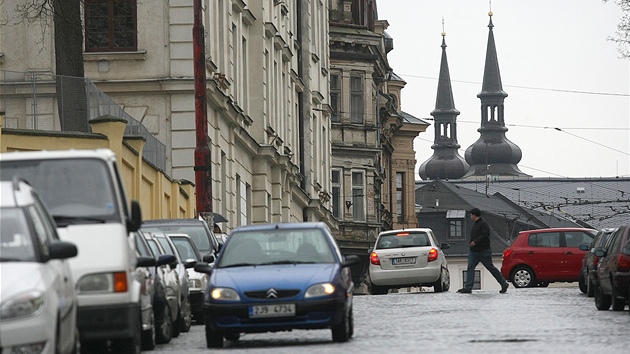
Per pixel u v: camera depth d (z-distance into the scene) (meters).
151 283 41.19
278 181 120.88
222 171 100.19
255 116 114.06
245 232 43.50
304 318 40.28
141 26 90.94
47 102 79.75
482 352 35.38
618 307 56.69
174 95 90.44
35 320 25.67
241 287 40.56
